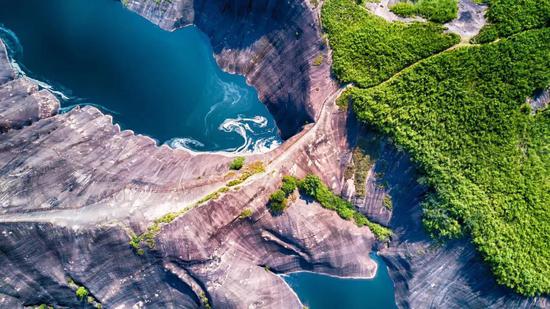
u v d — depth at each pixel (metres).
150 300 46.88
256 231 48.59
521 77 48.06
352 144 50.06
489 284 46.03
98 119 53.91
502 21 50.47
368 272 51.00
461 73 48.22
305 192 50.06
